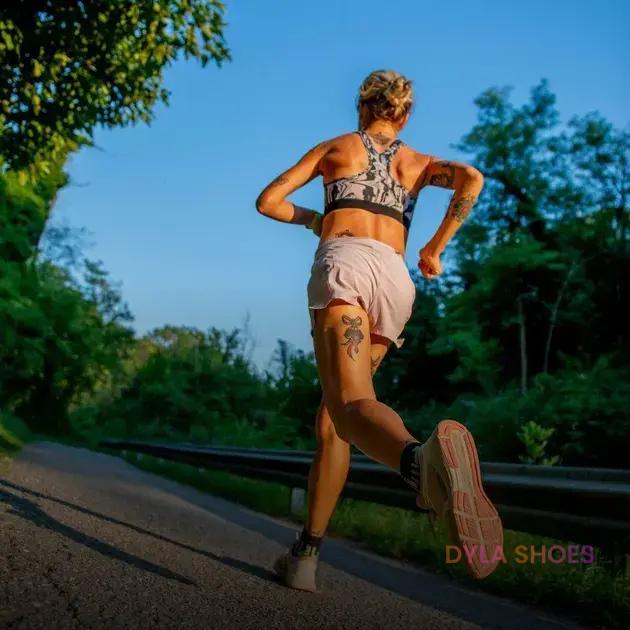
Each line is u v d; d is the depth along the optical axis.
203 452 12.64
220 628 2.56
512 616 3.64
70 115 9.43
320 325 2.98
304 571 3.50
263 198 3.29
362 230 3.22
